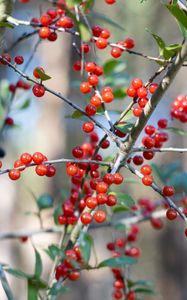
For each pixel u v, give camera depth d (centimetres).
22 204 156
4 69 127
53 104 156
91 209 58
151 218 78
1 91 81
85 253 63
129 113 59
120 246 76
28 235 75
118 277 72
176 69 52
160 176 82
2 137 75
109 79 74
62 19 62
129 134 55
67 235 65
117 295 71
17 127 78
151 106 54
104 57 127
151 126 61
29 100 80
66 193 76
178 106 65
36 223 149
